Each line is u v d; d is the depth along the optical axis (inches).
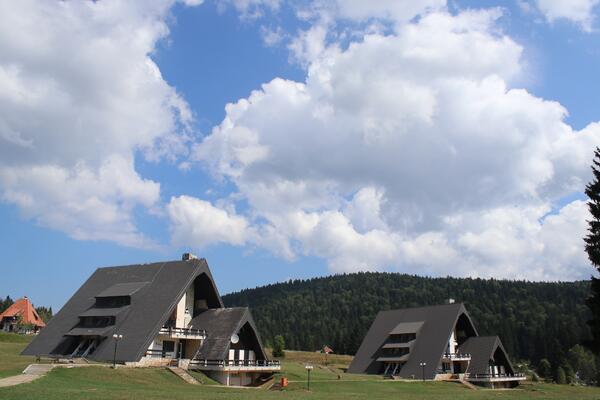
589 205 1835.6
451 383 3181.6
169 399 1311.5
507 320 7780.5
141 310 2529.5
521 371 5821.9
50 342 2600.9
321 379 2763.3
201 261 2733.8
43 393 1255.5
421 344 3575.3
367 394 1946.4
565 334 6624.0
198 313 2770.7
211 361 2428.6
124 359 2298.2
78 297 2844.5
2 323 4660.4
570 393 2763.3
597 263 1791.3
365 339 3917.3
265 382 2573.8
